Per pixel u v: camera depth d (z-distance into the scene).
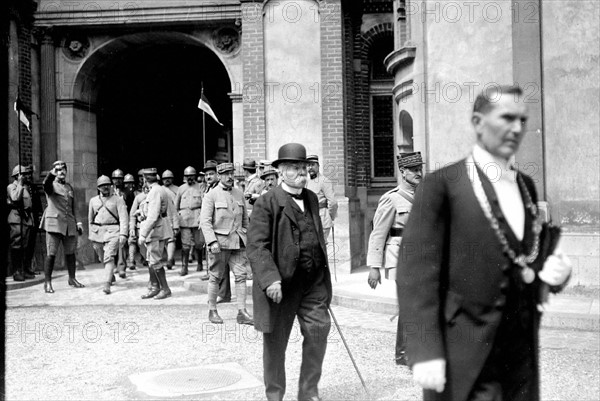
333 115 13.23
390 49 14.84
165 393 4.94
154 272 10.15
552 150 9.41
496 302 2.49
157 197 10.06
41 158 15.04
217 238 7.81
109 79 16.88
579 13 9.34
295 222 4.55
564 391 4.66
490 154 2.59
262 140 13.43
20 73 14.30
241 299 7.88
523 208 2.60
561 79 9.39
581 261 8.98
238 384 5.16
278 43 13.48
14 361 6.04
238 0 14.41
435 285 2.52
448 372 2.48
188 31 15.02
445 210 2.57
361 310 8.61
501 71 9.95
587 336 6.63
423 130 10.45
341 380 5.19
